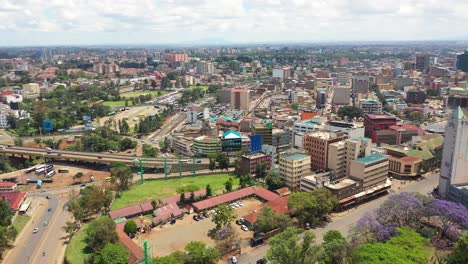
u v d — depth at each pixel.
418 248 199.88
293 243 198.75
